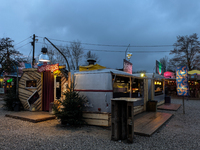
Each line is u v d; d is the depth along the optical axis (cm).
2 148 404
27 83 980
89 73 662
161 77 1316
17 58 1977
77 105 617
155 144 444
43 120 701
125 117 484
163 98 1341
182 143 454
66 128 597
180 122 707
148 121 679
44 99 890
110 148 414
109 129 591
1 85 2130
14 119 734
